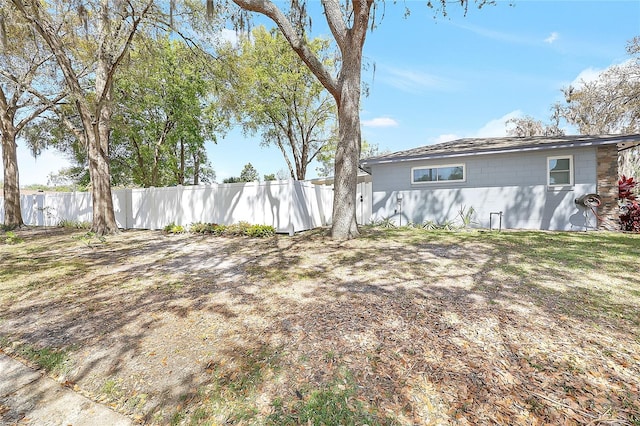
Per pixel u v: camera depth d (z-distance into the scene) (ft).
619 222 26.89
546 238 23.27
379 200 36.65
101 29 30.07
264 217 32.01
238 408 6.48
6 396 7.46
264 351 8.43
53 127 49.57
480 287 12.69
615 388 6.50
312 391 6.79
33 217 54.49
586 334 8.65
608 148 27.04
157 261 19.79
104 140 33.06
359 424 5.81
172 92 57.00
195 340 9.26
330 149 70.79
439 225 32.07
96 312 11.67
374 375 7.22
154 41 35.17
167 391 7.20
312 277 15.08
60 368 8.41
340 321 9.98
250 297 12.60
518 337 8.59
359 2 22.79
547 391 6.48
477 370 7.23
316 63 24.93
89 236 29.27
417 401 6.36
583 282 12.94
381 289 12.92
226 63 37.50
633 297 11.21
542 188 29.07
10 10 26.86
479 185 31.68
